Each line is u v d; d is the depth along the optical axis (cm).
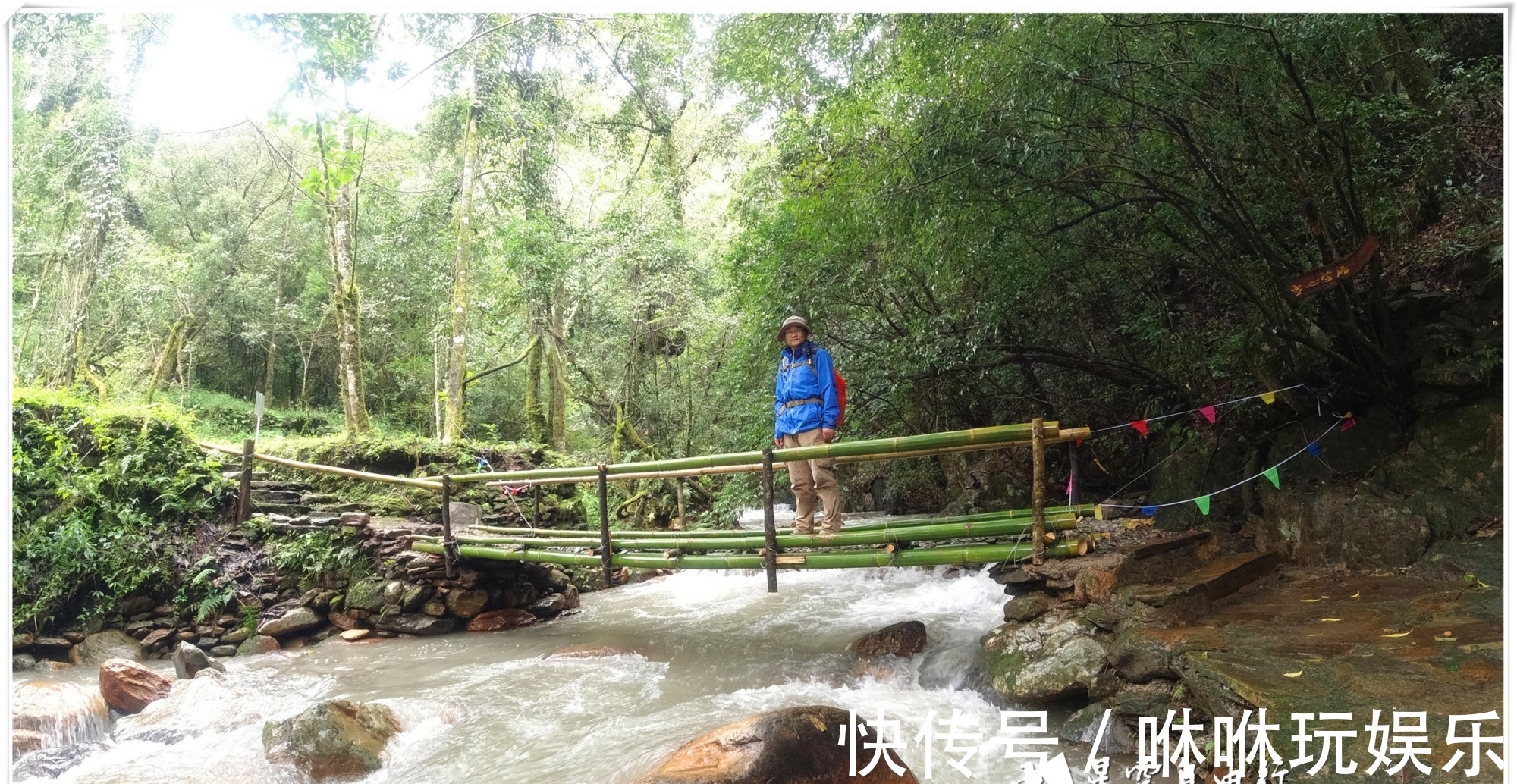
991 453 852
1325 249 431
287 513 718
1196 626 371
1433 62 532
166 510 662
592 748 376
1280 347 492
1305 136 441
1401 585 395
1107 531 493
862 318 755
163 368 1211
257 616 629
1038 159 438
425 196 1189
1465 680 277
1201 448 565
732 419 1100
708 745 307
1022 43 435
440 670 530
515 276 1114
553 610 701
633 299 1296
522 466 903
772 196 969
